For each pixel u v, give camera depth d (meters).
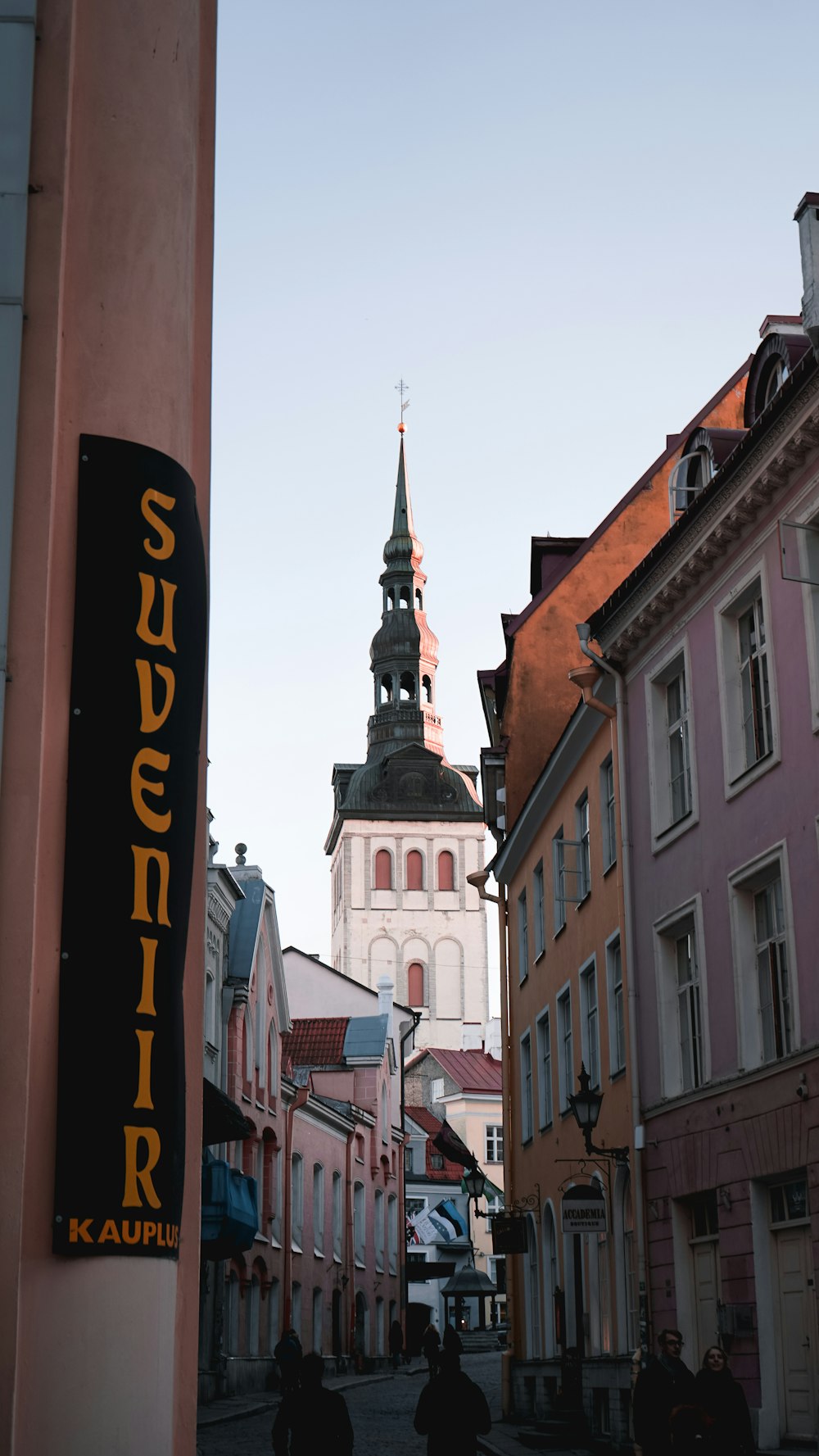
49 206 8.32
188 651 8.70
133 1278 7.77
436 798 128.38
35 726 7.77
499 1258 84.56
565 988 26.59
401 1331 55.56
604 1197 22.86
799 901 16.91
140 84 9.21
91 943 7.87
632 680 22.05
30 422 8.06
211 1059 36.44
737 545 18.70
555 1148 27.17
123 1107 7.82
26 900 7.57
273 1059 42.69
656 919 20.83
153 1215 7.89
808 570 16.98
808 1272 16.47
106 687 8.20
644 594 20.97
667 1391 11.88
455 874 127.44
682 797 20.66
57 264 8.26
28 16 8.41
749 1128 17.67
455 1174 83.19
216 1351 35.22
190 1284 8.77
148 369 8.89
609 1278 23.08
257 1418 30.62
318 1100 47.56
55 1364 7.42
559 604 31.16
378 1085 57.09
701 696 19.73
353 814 127.31
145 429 8.79
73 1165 7.59
